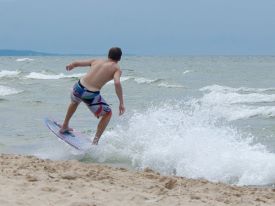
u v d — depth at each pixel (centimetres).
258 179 1305
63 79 6969
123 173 1234
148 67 11831
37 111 3181
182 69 10531
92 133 2109
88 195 944
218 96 4288
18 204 848
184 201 951
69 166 1273
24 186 979
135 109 3375
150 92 5100
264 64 13825
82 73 8850
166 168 1426
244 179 1310
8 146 1767
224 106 3609
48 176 1100
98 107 1528
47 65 12888
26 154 1599
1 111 3164
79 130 2228
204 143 1509
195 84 6256
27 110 3244
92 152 1528
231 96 4259
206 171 1372
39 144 1800
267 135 2247
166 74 8519
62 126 1622
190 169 1393
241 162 1387
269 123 2720
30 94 4703
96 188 1010
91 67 1547
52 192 947
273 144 1992
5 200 865
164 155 1482
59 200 891
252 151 1476
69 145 1570
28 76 7350
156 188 1066
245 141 1725
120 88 1491
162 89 5519
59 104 3678
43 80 6775
